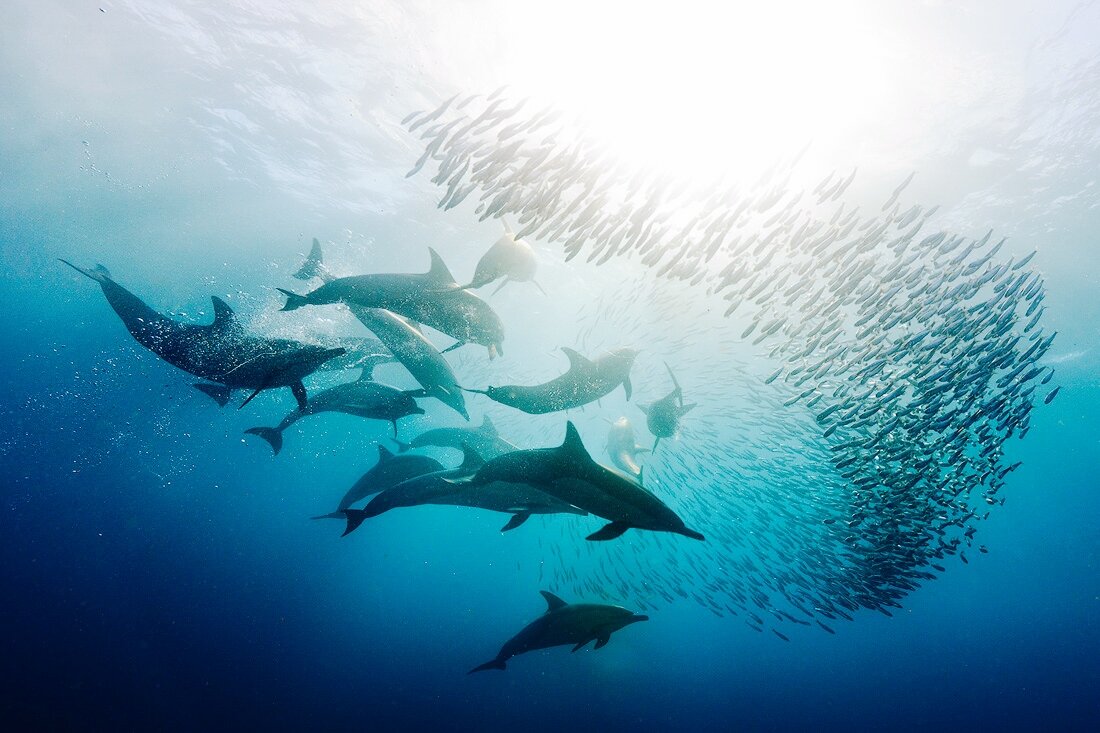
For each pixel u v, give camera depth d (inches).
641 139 286.8
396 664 824.9
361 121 651.5
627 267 847.1
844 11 385.7
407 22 486.0
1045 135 488.7
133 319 234.4
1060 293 745.0
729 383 622.8
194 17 525.0
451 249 941.8
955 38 410.0
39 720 515.5
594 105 418.3
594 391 277.7
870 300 262.8
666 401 390.0
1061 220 591.8
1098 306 776.9
